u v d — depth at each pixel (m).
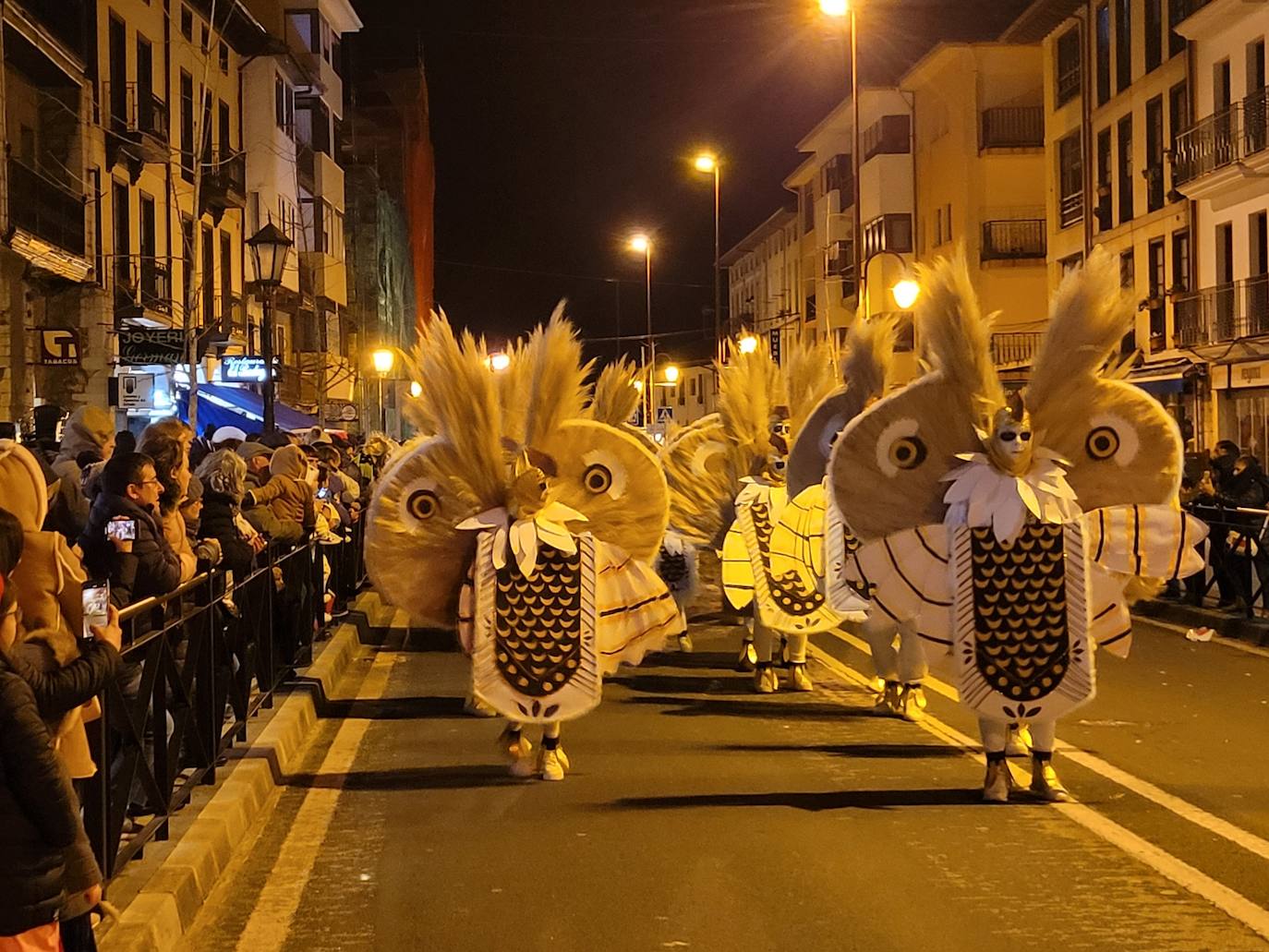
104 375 27.06
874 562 8.19
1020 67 48.06
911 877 6.69
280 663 11.58
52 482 7.12
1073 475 8.46
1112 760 9.18
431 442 9.05
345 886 6.67
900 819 7.74
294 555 11.84
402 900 6.45
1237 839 7.30
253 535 10.24
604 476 9.05
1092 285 8.38
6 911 3.80
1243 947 5.72
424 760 9.45
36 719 3.84
